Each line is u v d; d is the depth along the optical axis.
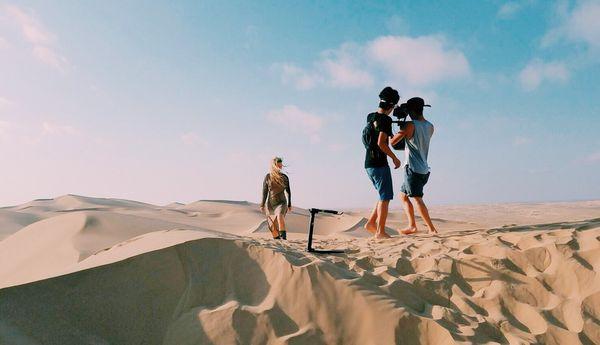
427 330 2.26
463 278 2.90
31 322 1.94
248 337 2.08
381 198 4.44
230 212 19.48
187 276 2.39
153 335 2.11
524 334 2.34
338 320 2.26
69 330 1.98
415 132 4.43
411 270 3.04
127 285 2.25
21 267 5.01
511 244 3.33
